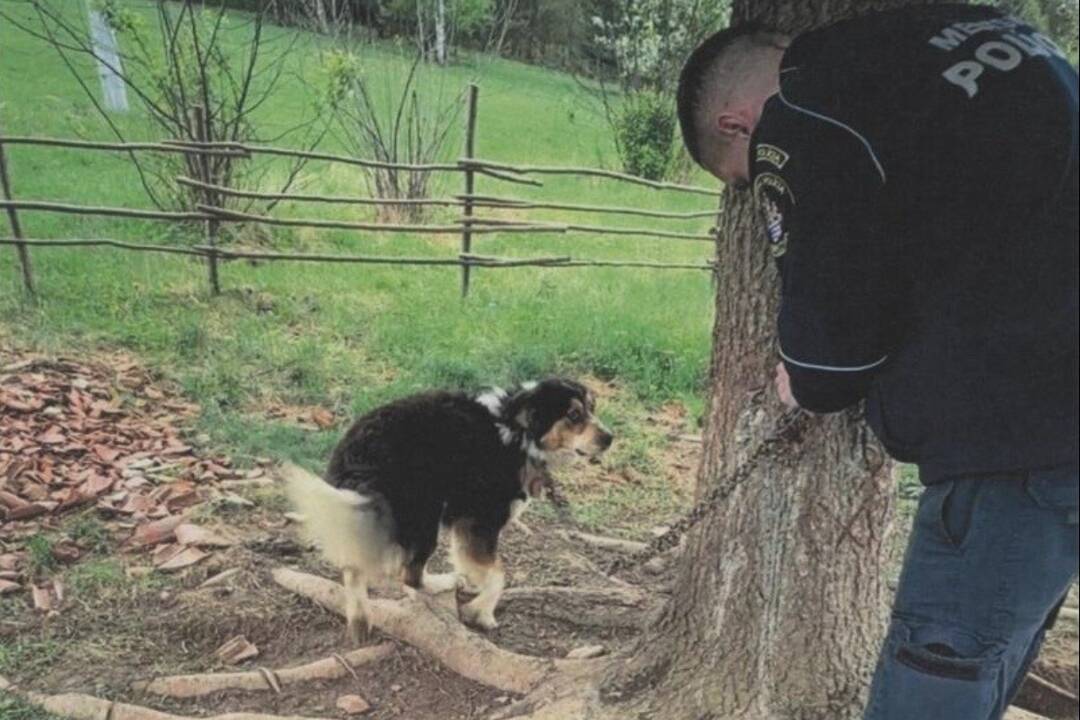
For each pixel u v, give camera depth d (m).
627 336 6.54
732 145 2.06
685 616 2.77
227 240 7.75
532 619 3.68
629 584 3.96
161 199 8.23
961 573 1.86
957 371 1.77
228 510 4.23
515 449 3.70
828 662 2.61
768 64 1.96
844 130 1.72
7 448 4.46
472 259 7.28
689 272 8.58
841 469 2.50
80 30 9.83
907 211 1.72
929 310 1.80
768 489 2.54
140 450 4.68
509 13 13.44
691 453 5.32
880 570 2.62
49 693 3.06
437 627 3.39
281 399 5.46
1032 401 1.74
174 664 3.31
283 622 3.54
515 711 2.97
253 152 6.79
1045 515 1.79
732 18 2.38
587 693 2.85
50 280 6.62
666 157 12.74
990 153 1.67
